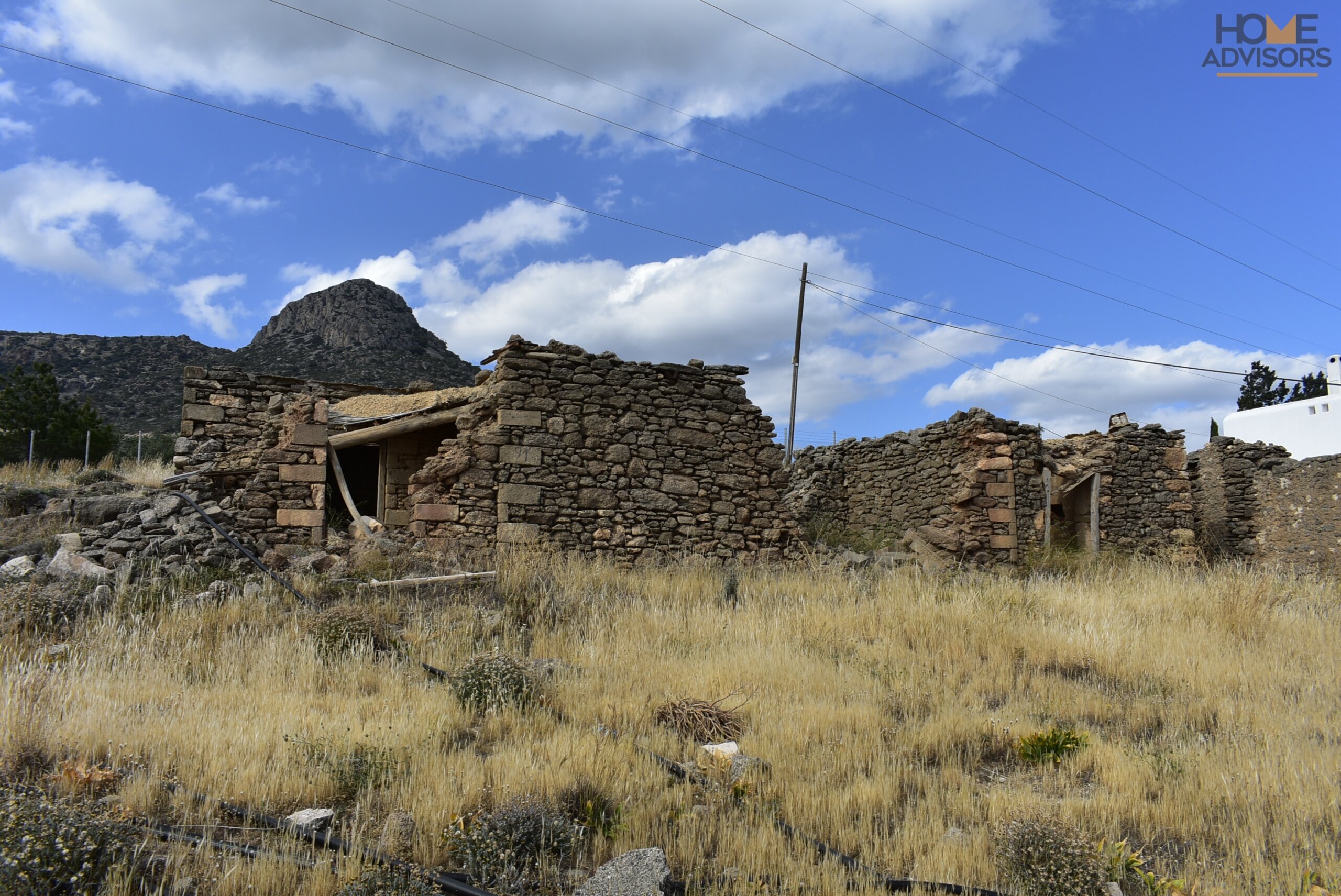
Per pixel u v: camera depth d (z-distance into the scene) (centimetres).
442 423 1487
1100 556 1809
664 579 1313
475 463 1419
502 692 770
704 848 548
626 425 1509
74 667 761
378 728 675
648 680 866
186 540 1163
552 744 668
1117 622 1134
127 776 576
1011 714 827
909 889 517
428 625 1002
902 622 1127
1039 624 1136
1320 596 1404
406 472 1553
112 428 2992
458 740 702
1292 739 727
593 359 1509
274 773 586
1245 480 2203
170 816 542
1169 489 2145
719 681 868
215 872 475
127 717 668
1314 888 500
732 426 1591
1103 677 967
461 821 541
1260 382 3894
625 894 474
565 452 1462
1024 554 1794
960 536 1772
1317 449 2602
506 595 1146
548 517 1434
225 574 1113
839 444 2294
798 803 610
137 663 820
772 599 1272
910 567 1547
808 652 1000
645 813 580
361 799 577
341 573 1170
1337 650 1030
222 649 866
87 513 1200
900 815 624
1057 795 666
